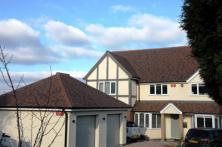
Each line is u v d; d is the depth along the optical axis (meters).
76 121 22.44
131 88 37.44
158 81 37.72
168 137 36.31
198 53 16.12
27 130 22.16
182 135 34.31
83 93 25.66
